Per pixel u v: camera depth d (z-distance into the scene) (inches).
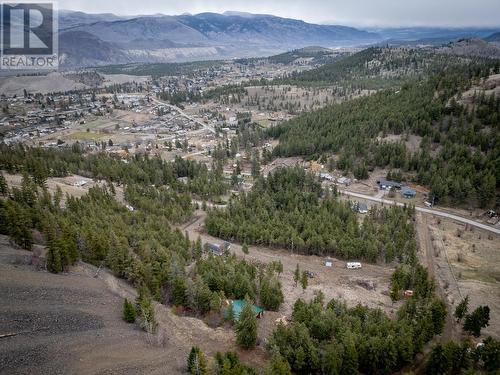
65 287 3216.0
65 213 5364.2
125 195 6934.1
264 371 2719.0
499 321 3705.7
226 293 3900.1
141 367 2529.5
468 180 6505.9
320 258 5246.1
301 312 3393.2
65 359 2456.9
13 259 3410.4
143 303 3053.6
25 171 7249.0
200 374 2516.0
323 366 2883.9
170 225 6235.2
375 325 3193.9
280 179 7485.2
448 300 4069.9
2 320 2630.4
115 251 3941.9
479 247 5295.3
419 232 5757.9
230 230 5753.0
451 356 2886.3
